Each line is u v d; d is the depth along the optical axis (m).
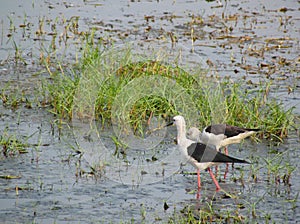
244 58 18.97
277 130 14.20
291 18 23.62
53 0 25.59
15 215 10.24
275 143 13.83
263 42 20.69
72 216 10.27
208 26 22.28
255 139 13.92
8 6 24.28
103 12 23.92
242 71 17.84
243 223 10.19
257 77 17.48
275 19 23.44
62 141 13.48
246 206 10.85
